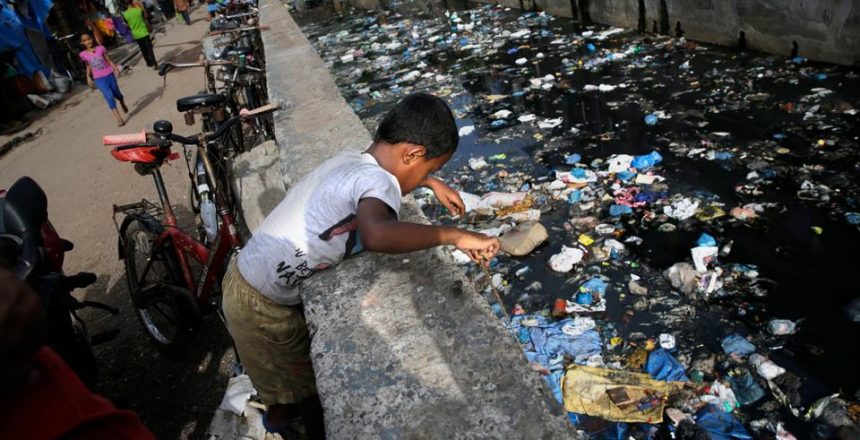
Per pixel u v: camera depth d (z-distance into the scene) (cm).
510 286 340
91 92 1316
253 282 186
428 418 147
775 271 310
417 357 166
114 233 550
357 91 754
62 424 83
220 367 345
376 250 149
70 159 845
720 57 607
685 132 469
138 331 395
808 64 539
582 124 521
